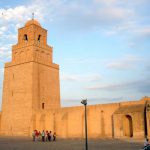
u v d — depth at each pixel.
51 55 63.50
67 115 52.16
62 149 25.66
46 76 60.75
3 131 59.78
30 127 55.22
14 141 39.50
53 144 32.69
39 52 60.03
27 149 26.02
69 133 51.25
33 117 55.47
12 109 59.16
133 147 26.25
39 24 62.50
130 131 42.97
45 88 59.88
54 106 61.72
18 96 58.59
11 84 60.50
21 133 56.44
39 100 57.66
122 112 42.41
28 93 56.91
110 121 45.69
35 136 43.34
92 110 48.44
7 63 62.31
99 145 29.62
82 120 49.78
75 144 32.09
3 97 61.53
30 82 57.03
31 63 57.81
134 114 40.53
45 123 54.81
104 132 46.16
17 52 60.94
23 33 60.94
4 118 60.25
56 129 53.19
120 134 42.12
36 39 60.09
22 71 59.00
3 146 29.83
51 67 62.59
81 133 49.53
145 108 39.91
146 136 37.94
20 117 57.28
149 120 38.25
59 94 63.84
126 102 44.62
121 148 25.38
